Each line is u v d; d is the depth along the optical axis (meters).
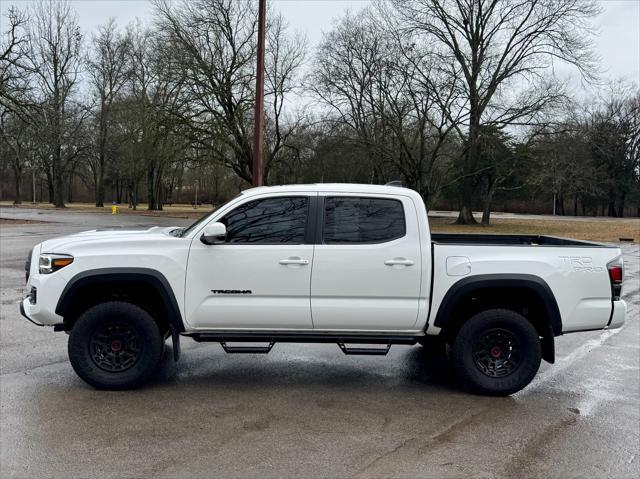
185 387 5.09
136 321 4.88
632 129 65.25
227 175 49.94
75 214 41.34
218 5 31.56
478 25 32.56
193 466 3.50
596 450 3.87
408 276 4.84
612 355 6.57
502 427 4.27
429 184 33.06
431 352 6.45
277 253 4.83
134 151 35.25
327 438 3.99
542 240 6.56
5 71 29.27
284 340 4.96
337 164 38.19
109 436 3.94
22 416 4.29
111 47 54.06
